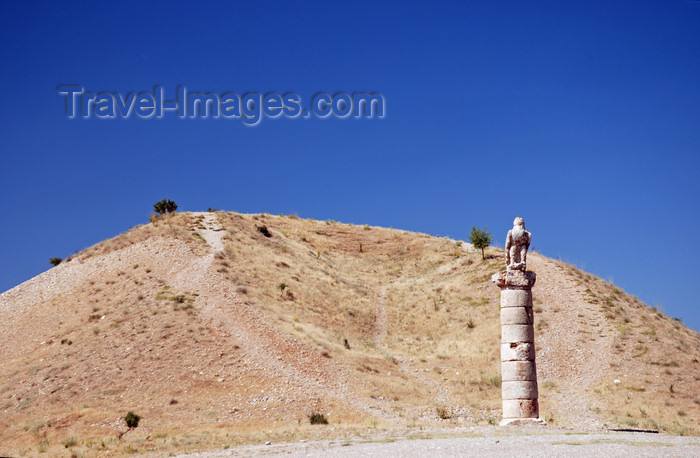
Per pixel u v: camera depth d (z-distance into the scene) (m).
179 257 59.25
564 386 42.25
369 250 87.69
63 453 28.50
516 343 27.34
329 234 91.69
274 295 56.22
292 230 87.69
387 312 62.72
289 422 34.28
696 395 38.97
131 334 44.97
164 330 45.31
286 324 49.34
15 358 45.16
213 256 60.31
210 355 42.47
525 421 26.39
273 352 43.97
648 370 42.94
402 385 43.19
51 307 53.44
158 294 51.38
